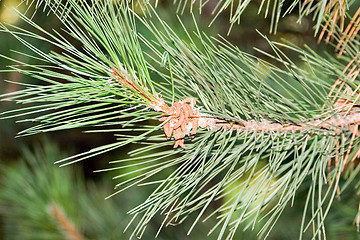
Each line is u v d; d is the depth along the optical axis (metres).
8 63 1.25
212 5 1.15
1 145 1.50
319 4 0.62
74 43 1.27
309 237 1.08
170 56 0.64
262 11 1.18
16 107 1.34
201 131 0.62
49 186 1.10
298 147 0.65
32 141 1.55
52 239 1.09
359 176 0.91
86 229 1.14
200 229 1.19
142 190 1.32
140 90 0.60
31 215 1.08
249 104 0.62
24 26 1.28
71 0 0.58
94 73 0.59
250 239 1.12
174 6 1.04
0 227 1.09
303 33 1.23
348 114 0.63
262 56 1.30
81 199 1.16
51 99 0.57
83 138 1.71
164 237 1.17
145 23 0.60
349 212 0.94
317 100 0.81
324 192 0.93
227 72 0.62
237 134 0.63
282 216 1.10
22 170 1.12
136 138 0.59
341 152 0.63
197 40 0.99
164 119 0.61
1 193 1.08
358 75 0.65
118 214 1.19
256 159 0.63
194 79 0.63
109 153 1.75
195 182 0.62
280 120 0.62
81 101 0.58
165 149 1.51
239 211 1.16
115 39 0.59
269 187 0.64
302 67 1.24
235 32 1.26
